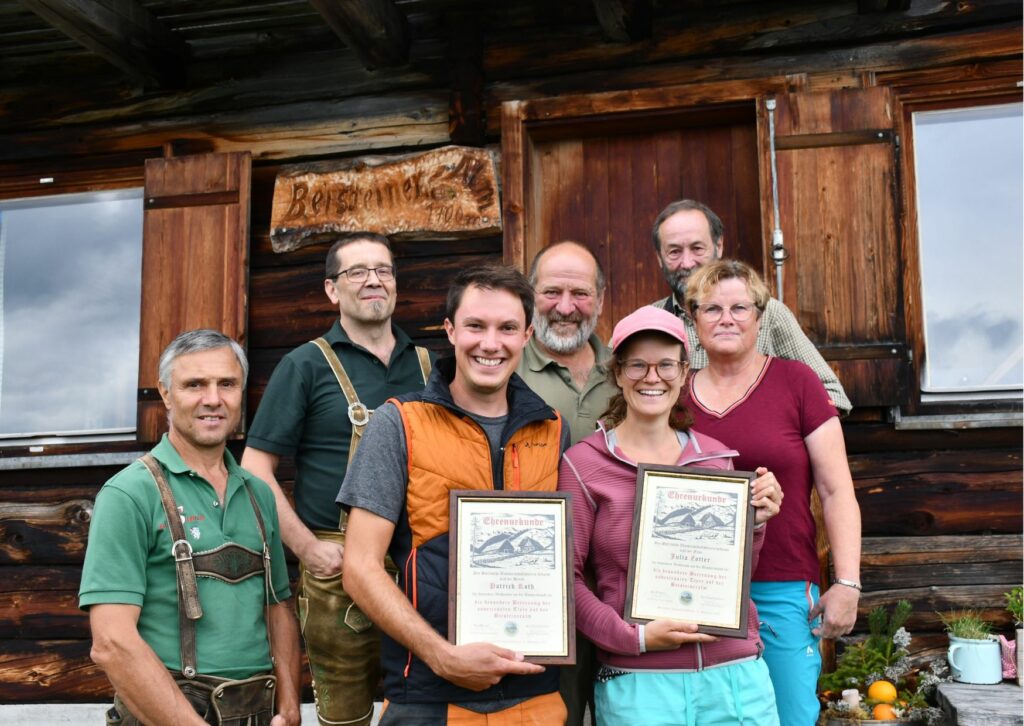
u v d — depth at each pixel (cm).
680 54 405
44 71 461
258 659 220
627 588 218
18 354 466
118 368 458
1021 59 380
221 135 443
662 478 224
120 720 211
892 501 370
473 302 222
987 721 289
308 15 426
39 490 430
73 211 474
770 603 245
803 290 373
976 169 399
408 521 219
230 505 226
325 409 293
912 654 359
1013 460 365
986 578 360
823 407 254
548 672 217
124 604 203
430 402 222
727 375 260
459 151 413
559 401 272
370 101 431
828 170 377
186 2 412
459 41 419
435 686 208
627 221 415
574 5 415
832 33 393
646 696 217
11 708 412
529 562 211
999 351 387
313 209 423
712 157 411
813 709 242
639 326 227
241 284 414
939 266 396
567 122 407
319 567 275
